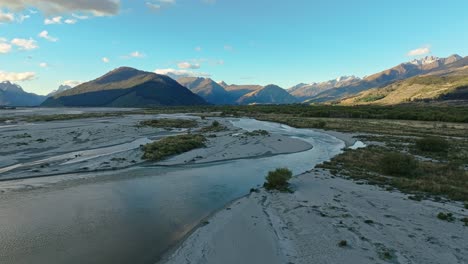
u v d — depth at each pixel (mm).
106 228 14672
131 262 11469
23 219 15602
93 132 52875
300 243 12398
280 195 19719
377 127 74312
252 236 13336
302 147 43219
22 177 24266
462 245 11836
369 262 10547
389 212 15945
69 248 12555
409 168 25375
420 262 10492
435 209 16344
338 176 25016
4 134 47656
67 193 20266
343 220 14781
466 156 34625
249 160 33938
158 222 15578
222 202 19125
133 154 34125
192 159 33219
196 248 12289
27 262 11406
